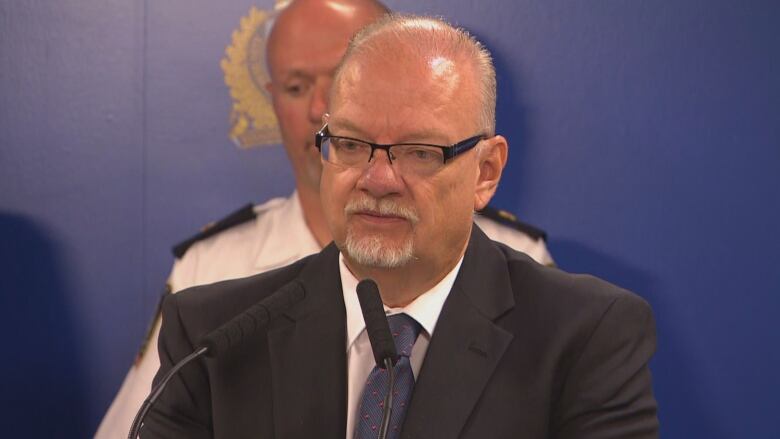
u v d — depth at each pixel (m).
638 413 6.11
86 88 9.77
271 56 9.74
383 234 5.76
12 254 9.77
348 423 5.99
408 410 5.86
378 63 5.77
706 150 9.67
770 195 9.67
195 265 9.73
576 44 9.70
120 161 9.79
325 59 9.67
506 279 6.46
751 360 9.74
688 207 9.69
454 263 6.25
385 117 5.69
